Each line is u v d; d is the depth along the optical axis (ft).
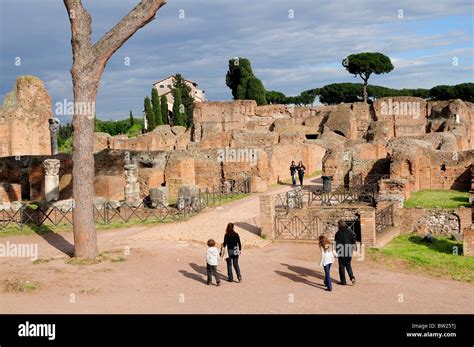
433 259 68.28
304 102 386.73
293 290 53.88
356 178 114.93
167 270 60.49
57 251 69.36
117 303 47.80
